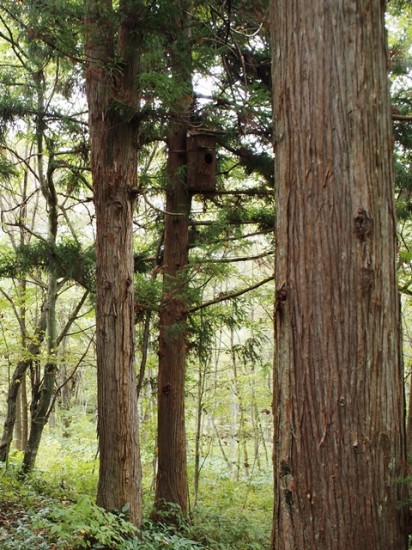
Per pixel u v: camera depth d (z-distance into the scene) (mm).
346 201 2350
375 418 2285
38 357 8977
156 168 10047
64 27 5398
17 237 11883
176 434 7918
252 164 7719
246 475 13305
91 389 22906
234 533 7598
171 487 7793
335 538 2270
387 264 2365
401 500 2299
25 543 4531
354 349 2299
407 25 8820
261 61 7312
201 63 5902
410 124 6938
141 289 7246
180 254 8102
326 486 2301
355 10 2410
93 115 5891
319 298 2357
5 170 7805
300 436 2363
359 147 2359
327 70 2410
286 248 2469
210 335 8461
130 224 5887
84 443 16719
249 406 14516
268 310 12281
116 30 5582
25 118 7184
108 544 4570
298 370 2389
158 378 8102
